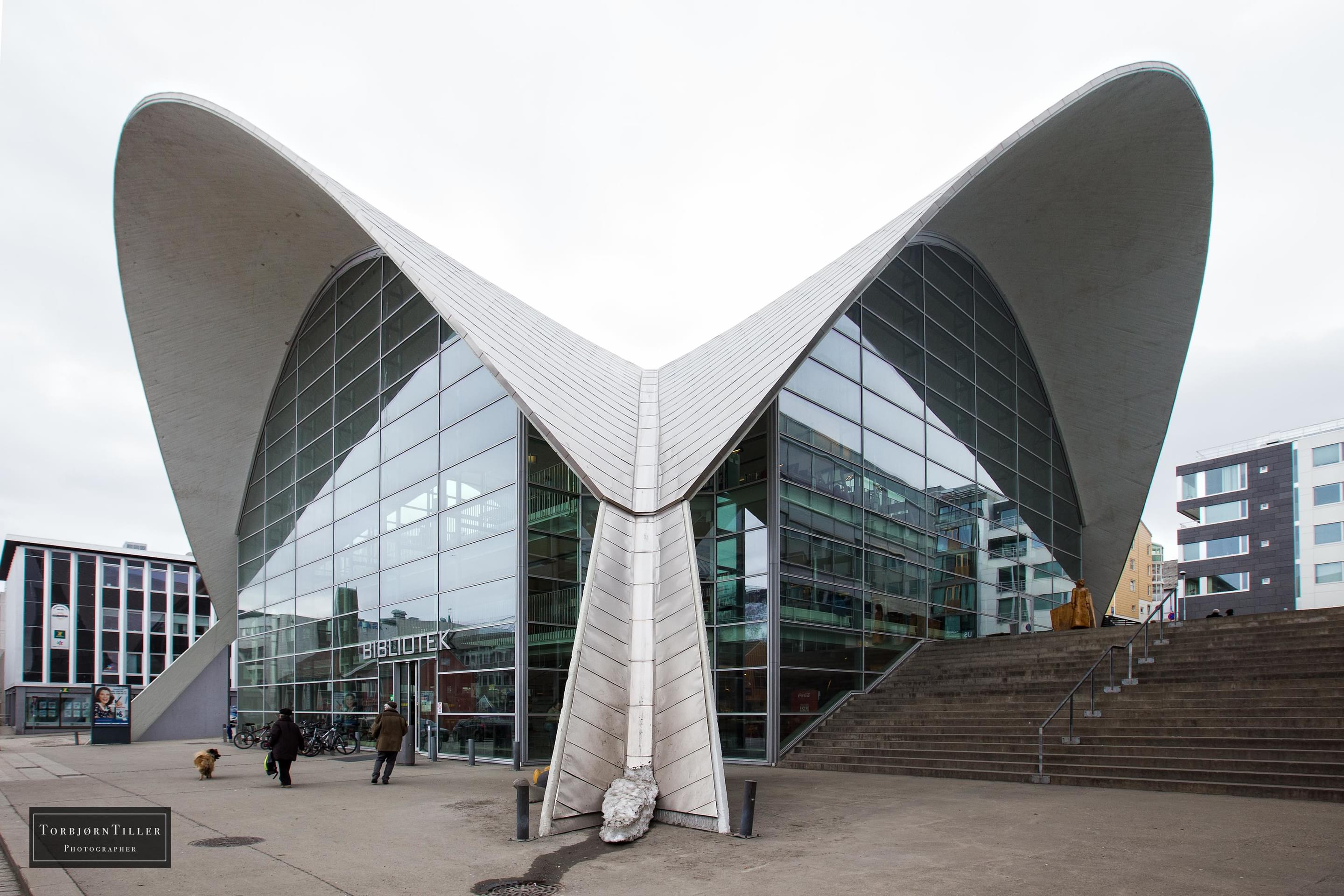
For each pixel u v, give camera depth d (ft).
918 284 83.76
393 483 81.46
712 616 64.03
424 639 73.51
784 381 53.72
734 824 34.17
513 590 61.98
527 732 60.03
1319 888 23.07
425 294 63.46
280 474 110.32
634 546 48.26
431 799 43.52
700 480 49.42
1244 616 58.80
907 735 55.52
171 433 111.65
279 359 109.70
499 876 26.71
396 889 25.14
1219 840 29.17
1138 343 97.45
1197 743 43.70
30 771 63.62
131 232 92.38
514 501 62.90
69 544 232.94
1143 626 62.64
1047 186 80.74
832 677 63.67
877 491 72.43
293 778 55.21
